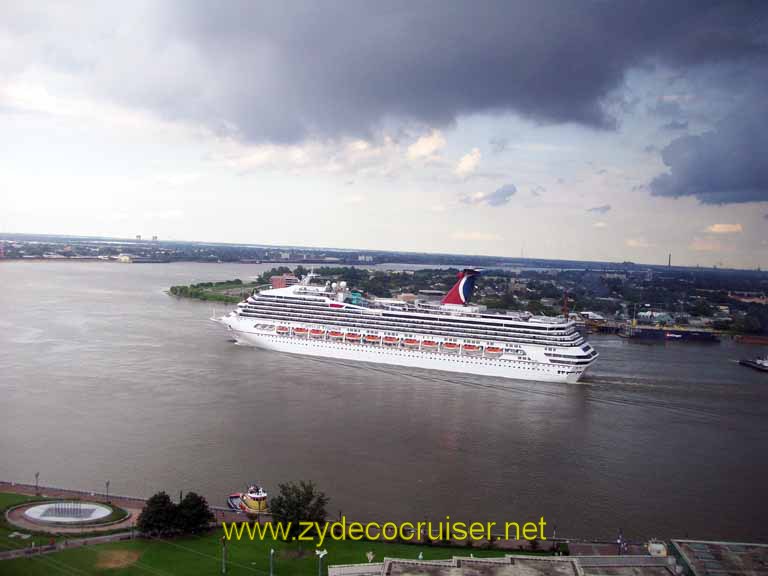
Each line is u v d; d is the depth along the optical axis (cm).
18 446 11569
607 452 12581
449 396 16600
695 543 7894
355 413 14488
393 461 11550
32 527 8375
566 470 11531
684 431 14188
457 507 9838
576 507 10031
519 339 19412
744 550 7781
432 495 10219
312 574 7625
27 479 10194
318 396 15875
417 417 14400
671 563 7581
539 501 10181
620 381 19425
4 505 8988
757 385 19475
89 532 8338
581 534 9169
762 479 11406
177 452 11519
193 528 8456
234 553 8056
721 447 13125
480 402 16088
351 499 9938
